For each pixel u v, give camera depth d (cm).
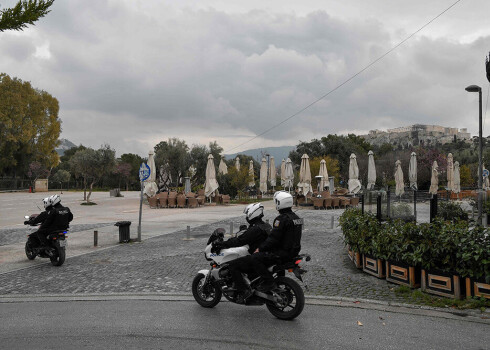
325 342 456
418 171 4997
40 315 578
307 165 2862
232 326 514
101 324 530
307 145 6125
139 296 683
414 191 854
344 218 968
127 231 1323
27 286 765
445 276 624
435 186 3222
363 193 1003
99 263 988
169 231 1612
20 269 922
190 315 566
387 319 541
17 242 1355
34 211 2619
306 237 1396
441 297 626
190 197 2922
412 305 595
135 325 523
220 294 593
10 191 5575
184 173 3850
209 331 496
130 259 1037
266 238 557
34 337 482
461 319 535
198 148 4034
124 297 678
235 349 437
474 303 579
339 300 637
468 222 663
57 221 969
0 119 5159
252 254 552
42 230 959
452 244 612
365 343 453
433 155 4962
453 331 491
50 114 6006
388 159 5647
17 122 5331
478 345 446
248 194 3903
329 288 712
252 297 556
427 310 577
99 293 707
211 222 1936
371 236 809
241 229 588
